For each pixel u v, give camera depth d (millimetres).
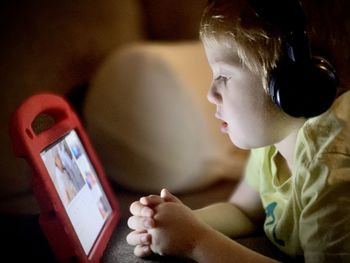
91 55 1480
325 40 722
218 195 1368
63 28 1423
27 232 901
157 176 1401
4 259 816
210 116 1376
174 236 713
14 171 1327
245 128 745
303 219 689
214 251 696
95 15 1483
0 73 1317
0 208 1244
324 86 647
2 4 1326
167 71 1339
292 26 647
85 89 1479
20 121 683
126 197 1396
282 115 729
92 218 793
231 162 1418
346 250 651
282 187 825
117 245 815
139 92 1378
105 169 1453
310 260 679
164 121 1370
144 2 1652
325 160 681
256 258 689
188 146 1367
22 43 1354
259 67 698
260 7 661
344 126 696
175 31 1650
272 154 858
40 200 682
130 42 1560
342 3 732
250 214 935
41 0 1390
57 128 800
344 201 659
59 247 687
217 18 713
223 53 720
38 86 1378
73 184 775
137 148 1404
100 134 1432
